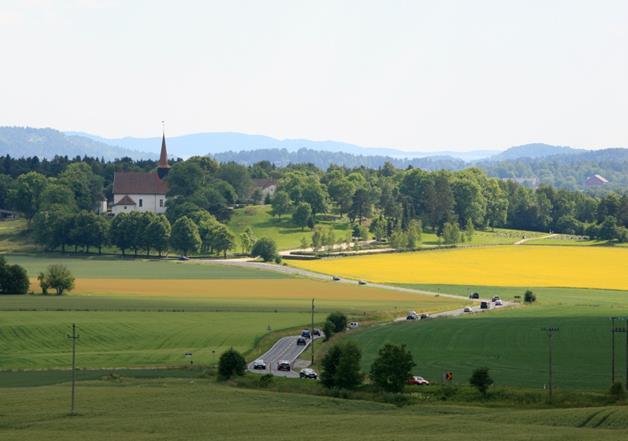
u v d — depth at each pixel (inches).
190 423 6043.3
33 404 6663.4
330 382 7514.8
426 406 6752.0
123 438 5625.0
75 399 6865.2
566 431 5698.8
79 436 5684.1
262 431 5797.2
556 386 7588.6
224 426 5944.9
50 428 5930.1
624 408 6387.8
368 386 7480.3
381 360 7381.9
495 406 6830.7
